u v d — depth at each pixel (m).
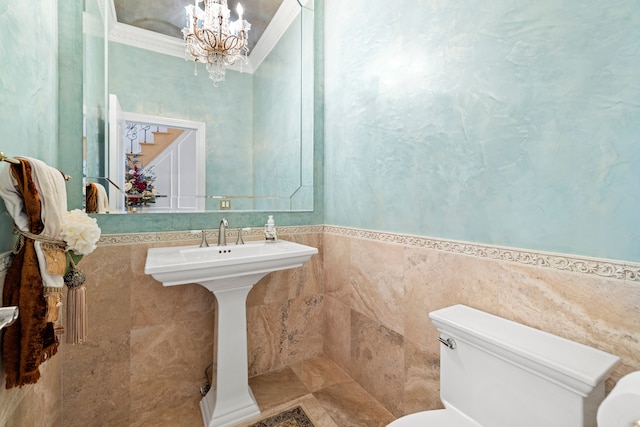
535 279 0.95
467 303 1.16
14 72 0.86
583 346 0.82
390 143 1.53
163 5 1.67
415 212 1.39
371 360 1.67
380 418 1.50
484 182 1.10
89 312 1.40
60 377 1.32
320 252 2.10
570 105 0.86
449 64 1.22
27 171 0.79
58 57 1.37
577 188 0.85
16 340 0.78
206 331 1.69
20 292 0.79
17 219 0.80
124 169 1.56
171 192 1.68
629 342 0.76
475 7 1.11
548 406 0.75
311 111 2.07
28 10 0.98
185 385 1.63
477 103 1.11
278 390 1.72
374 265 1.65
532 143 0.96
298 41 2.04
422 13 1.34
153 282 1.55
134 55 1.60
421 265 1.36
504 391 0.85
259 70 1.94
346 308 1.88
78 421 1.37
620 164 0.77
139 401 1.51
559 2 0.88
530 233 0.96
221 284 1.42
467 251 1.16
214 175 1.81
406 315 1.44
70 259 0.96
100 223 1.45
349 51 1.84
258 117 1.94
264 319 1.88
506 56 1.02
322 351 2.11
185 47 1.73
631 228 0.76
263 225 1.90
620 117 0.77
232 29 1.84
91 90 1.48
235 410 1.49
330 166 2.04
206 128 1.79
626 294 0.76
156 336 1.55
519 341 0.85
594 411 0.74
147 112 1.63
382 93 1.58
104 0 1.53
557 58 0.89
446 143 1.24
